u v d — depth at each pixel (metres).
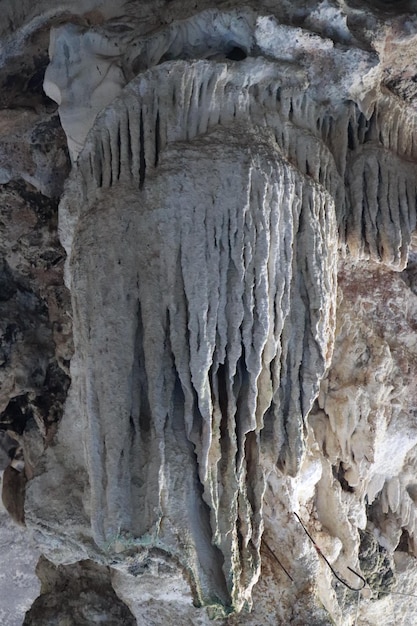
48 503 3.44
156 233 2.80
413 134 3.53
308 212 2.98
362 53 3.06
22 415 4.04
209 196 2.80
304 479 3.74
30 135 3.64
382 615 4.35
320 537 3.89
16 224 3.83
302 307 3.00
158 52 3.08
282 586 3.64
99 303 2.81
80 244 2.87
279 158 2.94
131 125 2.90
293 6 3.00
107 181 2.92
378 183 3.37
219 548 2.93
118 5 3.28
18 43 3.47
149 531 2.76
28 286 3.95
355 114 3.33
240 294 2.77
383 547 4.42
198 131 2.93
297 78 3.07
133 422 2.81
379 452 4.11
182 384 2.77
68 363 3.84
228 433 2.86
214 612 3.23
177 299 2.77
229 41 3.06
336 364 3.89
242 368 2.87
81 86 3.12
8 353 3.86
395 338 4.02
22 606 5.54
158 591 3.66
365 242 3.37
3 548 5.25
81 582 4.02
